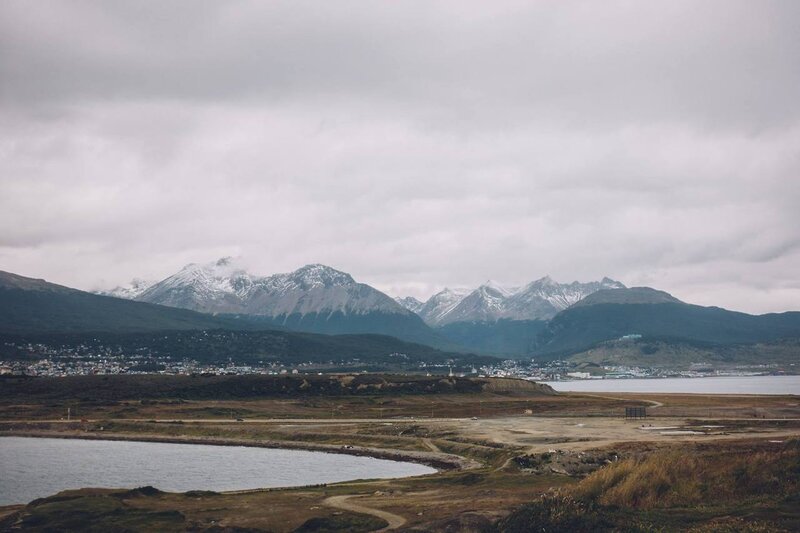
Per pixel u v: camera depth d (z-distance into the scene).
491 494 85.50
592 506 62.97
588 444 120.00
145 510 78.50
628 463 71.56
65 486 118.31
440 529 65.06
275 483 118.94
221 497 90.06
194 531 69.88
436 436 169.38
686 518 58.38
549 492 76.62
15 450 177.62
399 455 151.50
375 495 89.81
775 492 64.81
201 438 197.88
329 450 169.62
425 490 92.81
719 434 133.50
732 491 66.06
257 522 73.50
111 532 69.69
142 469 138.75
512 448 134.12
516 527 62.09
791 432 135.62
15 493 112.19
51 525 72.38
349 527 70.25
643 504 64.75
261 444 184.62
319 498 87.81
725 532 53.06
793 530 52.09
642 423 170.88
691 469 70.25
